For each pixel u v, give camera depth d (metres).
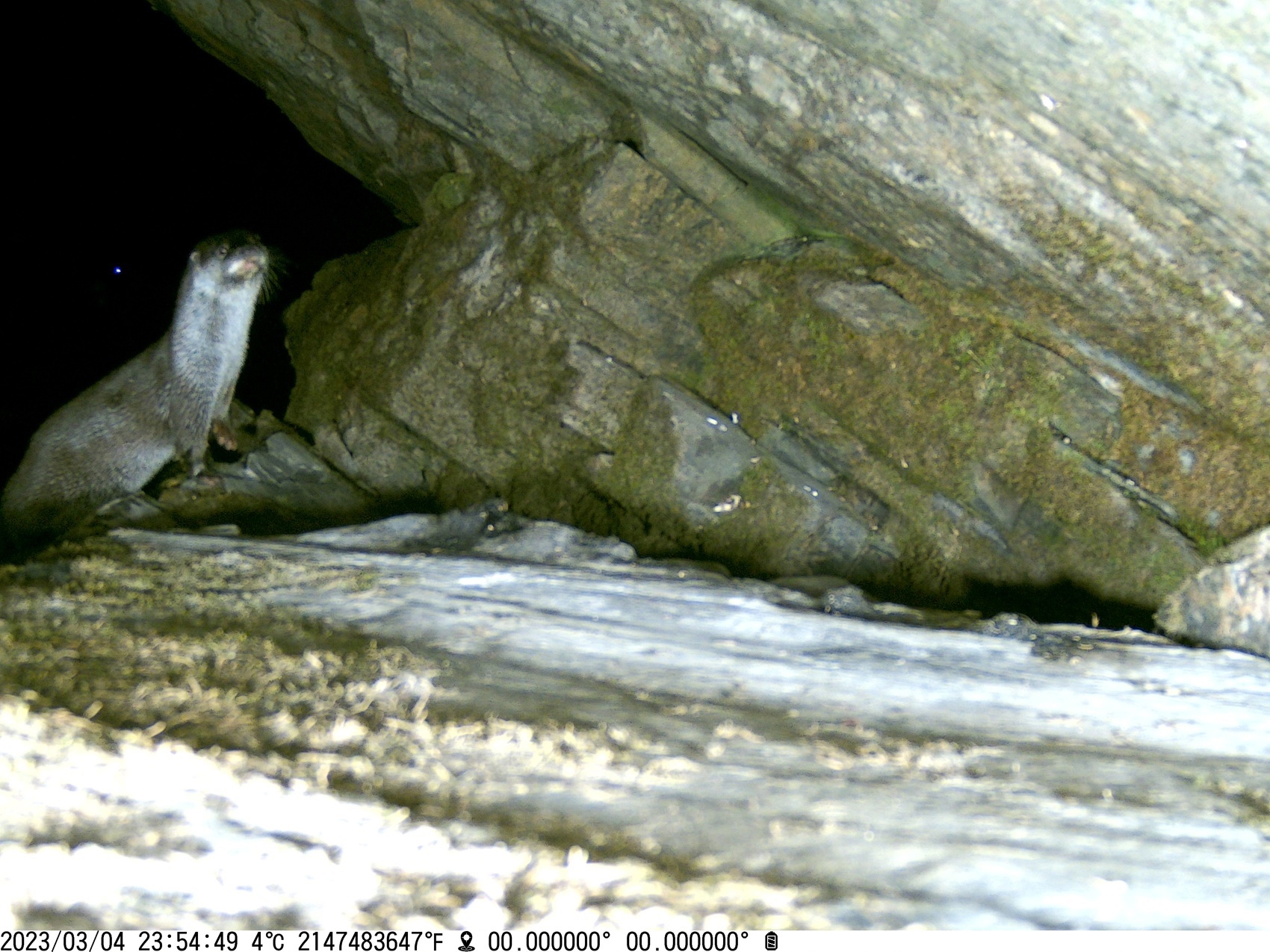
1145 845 6.04
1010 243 7.32
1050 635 7.20
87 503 7.54
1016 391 7.62
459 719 6.71
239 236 7.45
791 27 7.20
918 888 5.31
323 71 8.25
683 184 7.84
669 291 7.95
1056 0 6.79
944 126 7.20
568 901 4.88
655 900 4.99
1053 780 6.68
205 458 7.82
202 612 7.06
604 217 7.88
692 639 7.10
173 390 7.51
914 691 6.96
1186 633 7.30
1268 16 6.65
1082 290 7.34
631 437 7.97
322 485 8.10
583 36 7.54
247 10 8.17
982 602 7.76
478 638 7.04
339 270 8.72
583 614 7.16
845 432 7.82
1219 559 7.31
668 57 7.43
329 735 6.63
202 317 7.46
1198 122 6.86
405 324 8.21
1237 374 7.32
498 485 8.16
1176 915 5.14
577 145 7.94
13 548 7.52
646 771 6.61
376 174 8.64
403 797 6.05
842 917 4.92
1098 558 7.62
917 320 7.69
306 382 8.45
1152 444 7.54
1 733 6.17
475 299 8.09
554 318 8.02
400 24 7.91
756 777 6.62
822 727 6.81
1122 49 6.81
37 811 5.30
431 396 8.15
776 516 7.90
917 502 7.79
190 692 6.71
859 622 7.19
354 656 6.90
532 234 8.02
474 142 8.09
